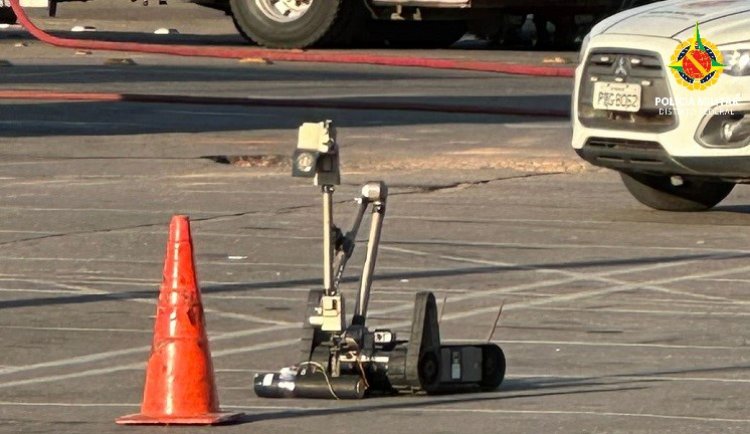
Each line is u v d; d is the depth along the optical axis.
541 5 89.94
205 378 22.16
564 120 64.06
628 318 30.06
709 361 26.41
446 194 46.44
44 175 49.16
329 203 23.44
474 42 106.56
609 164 41.44
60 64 84.38
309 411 22.91
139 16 129.38
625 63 40.25
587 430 21.69
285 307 31.20
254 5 92.62
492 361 24.38
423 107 66.19
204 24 123.50
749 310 30.84
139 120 62.56
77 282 33.62
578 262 35.91
